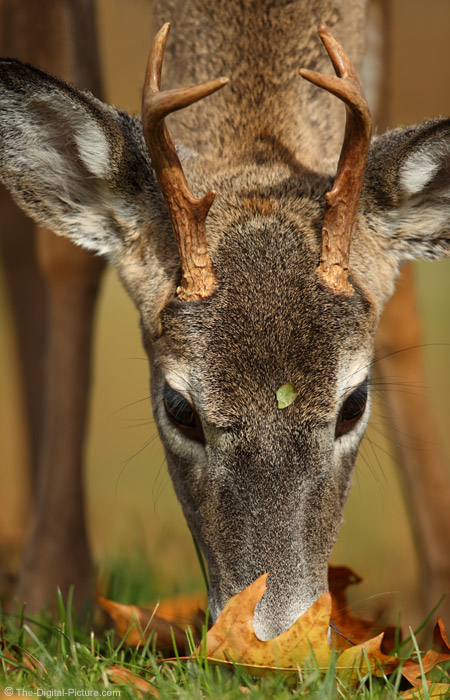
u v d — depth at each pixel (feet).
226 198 32.48
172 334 29.89
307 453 28.78
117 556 43.93
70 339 42.73
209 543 29.63
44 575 40.52
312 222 31.24
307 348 28.86
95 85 43.88
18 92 31.65
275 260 29.99
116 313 107.86
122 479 65.87
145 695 26.63
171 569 46.88
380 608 38.19
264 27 37.04
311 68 36.96
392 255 33.86
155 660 28.94
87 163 32.91
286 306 29.22
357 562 48.96
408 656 29.35
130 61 119.55
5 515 55.01
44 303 50.60
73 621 35.01
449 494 42.34
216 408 28.81
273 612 27.71
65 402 42.42
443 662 30.07
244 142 35.78
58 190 33.99
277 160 34.83
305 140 36.11
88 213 34.06
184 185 29.25
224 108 36.50
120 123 32.78
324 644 27.35
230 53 37.04
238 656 27.53
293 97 36.45
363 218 33.04
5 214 49.93
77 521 41.52
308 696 25.96
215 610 29.37
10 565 47.24
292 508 28.60
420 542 42.11
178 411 30.17
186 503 31.14
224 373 28.84
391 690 26.99
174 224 29.60
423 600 41.52
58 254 42.22
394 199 32.86
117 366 89.30
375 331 31.60
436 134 31.60
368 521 57.36
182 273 29.89
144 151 32.89
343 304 29.63
